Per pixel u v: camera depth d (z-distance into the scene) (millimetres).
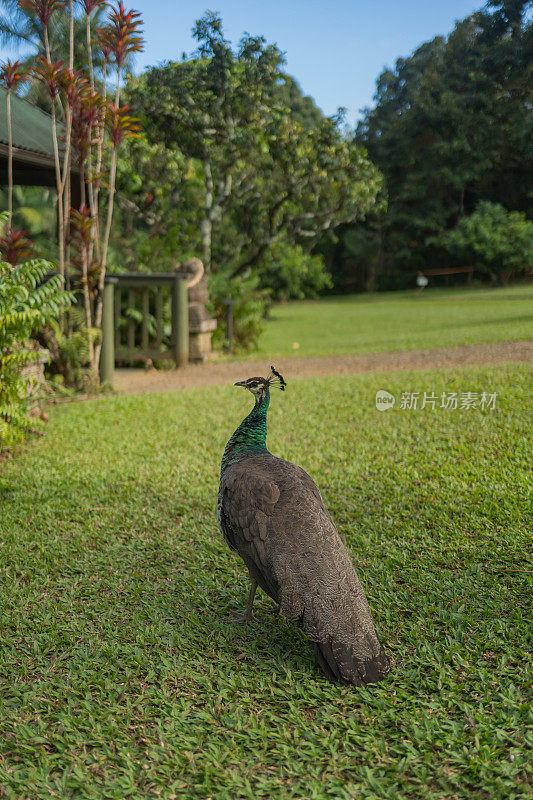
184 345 13133
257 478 3410
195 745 2793
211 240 18328
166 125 16297
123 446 7223
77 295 10797
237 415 8438
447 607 3822
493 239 31938
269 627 3734
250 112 15820
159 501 5645
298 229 17688
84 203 10125
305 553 3041
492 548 4453
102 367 10656
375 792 2506
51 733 2893
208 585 4215
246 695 3098
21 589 4191
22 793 2570
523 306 22953
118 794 2527
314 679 3211
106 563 4531
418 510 5207
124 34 9234
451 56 15281
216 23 15078
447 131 17594
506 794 2455
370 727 2820
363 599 2992
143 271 15531
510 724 2801
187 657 3420
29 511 5477
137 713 3016
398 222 35062
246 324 15617
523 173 22516
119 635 3648
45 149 9641
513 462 5977
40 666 3395
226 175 16812
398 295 37500
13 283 6137
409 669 3244
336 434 7402
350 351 14375
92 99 9305
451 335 15594
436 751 2701
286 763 2654
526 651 3322
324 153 15695
